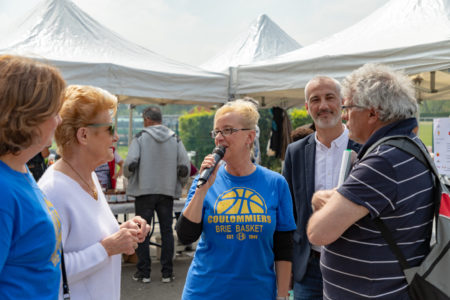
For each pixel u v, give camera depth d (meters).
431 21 4.23
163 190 4.15
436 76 6.16
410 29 4.25
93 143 1.44
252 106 1.81
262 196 1.76
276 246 1.81
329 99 2.28
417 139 1.46
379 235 1.37
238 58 8.12
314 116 2.32
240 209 1.71
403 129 1.44
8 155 0.98
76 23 5.40
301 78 4.66
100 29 5.61
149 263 4.28
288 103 8.26
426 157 1.41
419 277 1.33
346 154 1.65
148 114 4.28
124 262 4.99
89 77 4.48
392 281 1.37
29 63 0.97
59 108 1.02
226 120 1.74
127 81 4.70
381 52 4.05
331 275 1.52
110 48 5.33
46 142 1.03
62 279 1.25
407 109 1.45
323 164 2.31
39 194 1.07
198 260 1.78
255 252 1.69
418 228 1.37
